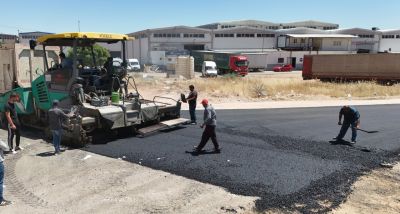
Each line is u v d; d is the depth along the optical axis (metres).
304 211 6.92
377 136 12.66
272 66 73.38
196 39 77.62
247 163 9.57
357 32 85.25
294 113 18.08
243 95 25.34
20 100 13.16
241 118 16.41
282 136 12.62
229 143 11.59
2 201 7.31
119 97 12.27
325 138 12.39
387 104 21.97
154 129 12.41
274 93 26.48
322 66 36.44
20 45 14.20
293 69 74.19
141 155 10.25
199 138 12.15
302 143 11.63
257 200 7.35
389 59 32.88
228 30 78.75
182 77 38.84
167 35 75.94
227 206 7.11
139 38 79.12
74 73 11.41
